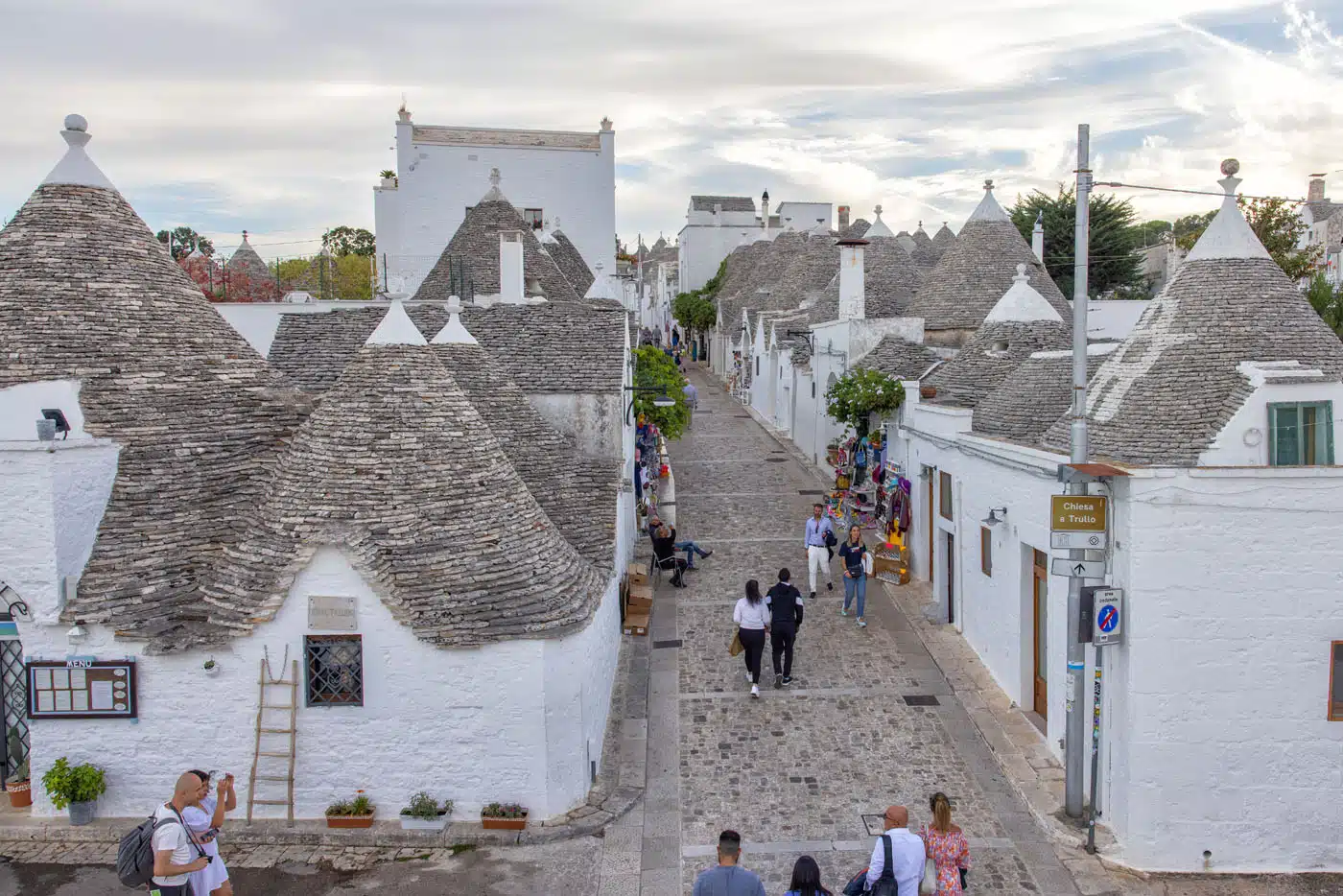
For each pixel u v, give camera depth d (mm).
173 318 13891
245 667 11242
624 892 10172
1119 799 10961
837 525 24281
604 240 41344
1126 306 34812
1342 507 10320
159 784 11367
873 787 12273
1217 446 13133
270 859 10727
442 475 12109
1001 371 20703
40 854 10797
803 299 43406
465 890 10188
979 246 27312
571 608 11742
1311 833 10664
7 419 12000
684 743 13484
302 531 11398
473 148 39750
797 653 16547
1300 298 14914
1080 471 10719
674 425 25484
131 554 11641
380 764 11312
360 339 19578
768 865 10641
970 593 16609
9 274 13016
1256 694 10578
